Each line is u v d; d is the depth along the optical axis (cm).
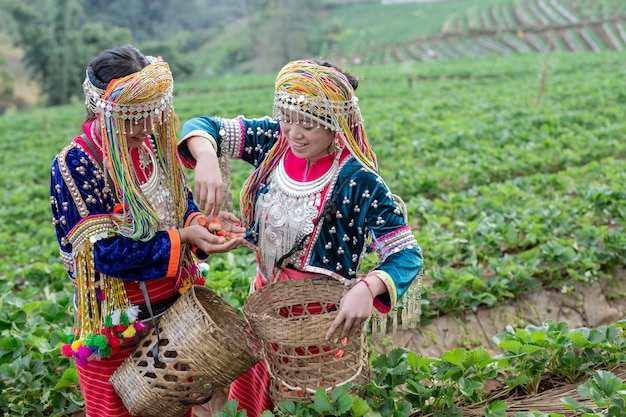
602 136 1064
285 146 299
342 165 288
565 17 6084
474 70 2781
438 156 1008
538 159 885
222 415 295
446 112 1558
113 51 260
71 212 261
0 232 858
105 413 292
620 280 519
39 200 1037
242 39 6944
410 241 283
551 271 509
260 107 2220
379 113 1681
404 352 345
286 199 292
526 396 357
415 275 282
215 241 273
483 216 640
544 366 357
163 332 270
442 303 471
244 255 593
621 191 644
